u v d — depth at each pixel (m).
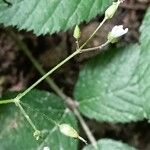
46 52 0.17
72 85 0.17
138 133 0.16
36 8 0.12
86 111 0.14
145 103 0.12
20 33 0.17
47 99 0.14
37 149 0.13
